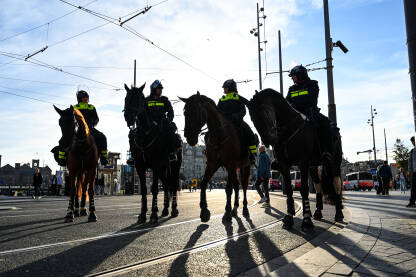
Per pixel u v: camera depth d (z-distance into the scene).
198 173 96.00
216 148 5.91
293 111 5.32
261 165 9.55
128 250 3.53
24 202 12.88
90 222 5.86
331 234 4.45
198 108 5.73
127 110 5.93
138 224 5.57
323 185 6.01
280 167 5.38
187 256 3.28
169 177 7.44
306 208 5.00
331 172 5.84
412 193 8.13
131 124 5.89
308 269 2.56
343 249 3.24
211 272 2.74
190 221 5.94
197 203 10.93
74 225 5.45
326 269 2.54
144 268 2.84
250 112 5.20
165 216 6.86
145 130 6.12
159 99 6.88
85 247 3.68
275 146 5.33
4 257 3.21
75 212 7.28
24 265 2.92
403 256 2.93
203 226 5.27
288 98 6.07
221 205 9.78
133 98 6.04
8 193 28.97
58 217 6.69
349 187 43.34
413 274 2.39
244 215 6.91
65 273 2.69
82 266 2.90
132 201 13.03
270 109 4.98
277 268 2.80
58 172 24.59
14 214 7.32
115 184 35.41
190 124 5.67
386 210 7.23
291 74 6.00
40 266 2.89
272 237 4.30
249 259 3.17
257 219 6.21
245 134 6.81
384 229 4.40
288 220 4.99
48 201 13.92
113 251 3.48
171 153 6.77
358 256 2.94
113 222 5.84
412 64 4.40
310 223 4.91
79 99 7.48
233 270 2.80
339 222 5.55
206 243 3.90
